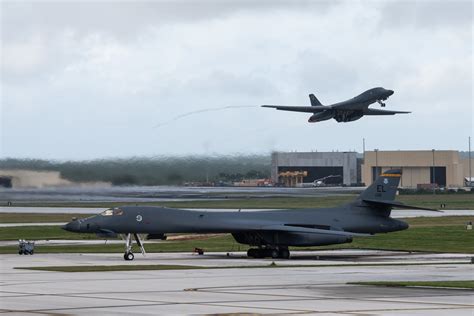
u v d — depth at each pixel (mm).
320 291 109312
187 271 143125
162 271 142750
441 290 110625
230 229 185500
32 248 189000
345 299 100125
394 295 104562
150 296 103062
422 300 99375
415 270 147500
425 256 192000
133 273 138000
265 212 196250
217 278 129000
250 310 89875
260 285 117312
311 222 196125
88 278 128000
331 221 198125
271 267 154125
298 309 90688
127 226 177875
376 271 144750
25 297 101500
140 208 180250
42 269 144625
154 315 85938
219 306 93250
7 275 133250
